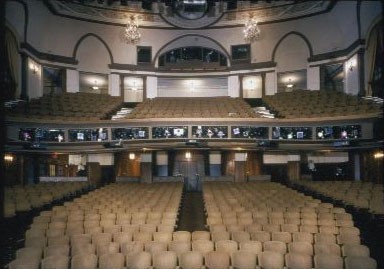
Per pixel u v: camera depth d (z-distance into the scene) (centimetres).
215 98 2647
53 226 970
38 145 1888
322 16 2536
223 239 858
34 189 1608
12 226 1173
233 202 1335
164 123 2009
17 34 2111
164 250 779
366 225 1173
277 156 2133
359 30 2197
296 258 695
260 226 938
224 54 2831
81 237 850
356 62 2247
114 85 2728
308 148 1984
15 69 2102
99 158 2131
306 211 1145
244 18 2741
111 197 1463
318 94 2389
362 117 1852
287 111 2223
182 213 1501
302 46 2642
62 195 1548
